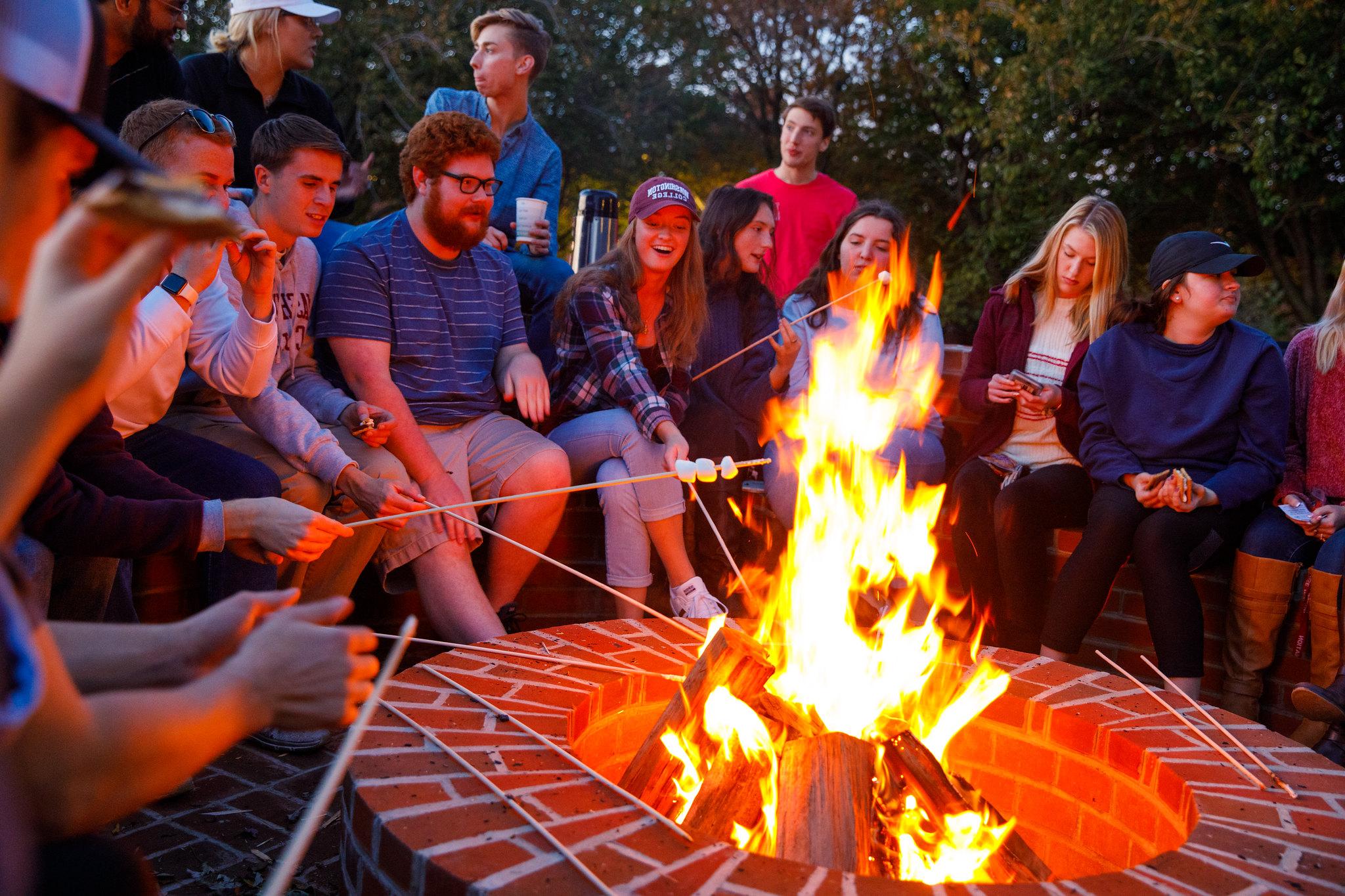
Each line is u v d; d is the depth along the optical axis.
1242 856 1.79
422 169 3.54
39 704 0.95
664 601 4.41
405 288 3.58
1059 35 12.38
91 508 2.21
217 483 2.87
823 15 15.49
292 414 3.15
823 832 1.95
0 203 0.92
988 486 4.19
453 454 3.64
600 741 2.45
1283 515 3.73
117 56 3.58
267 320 2.94
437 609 3.36
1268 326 13.34
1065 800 2.45
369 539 3.29
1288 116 12.22
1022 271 4.38
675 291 4.07
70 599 2.55
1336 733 3.12
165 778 1.10
